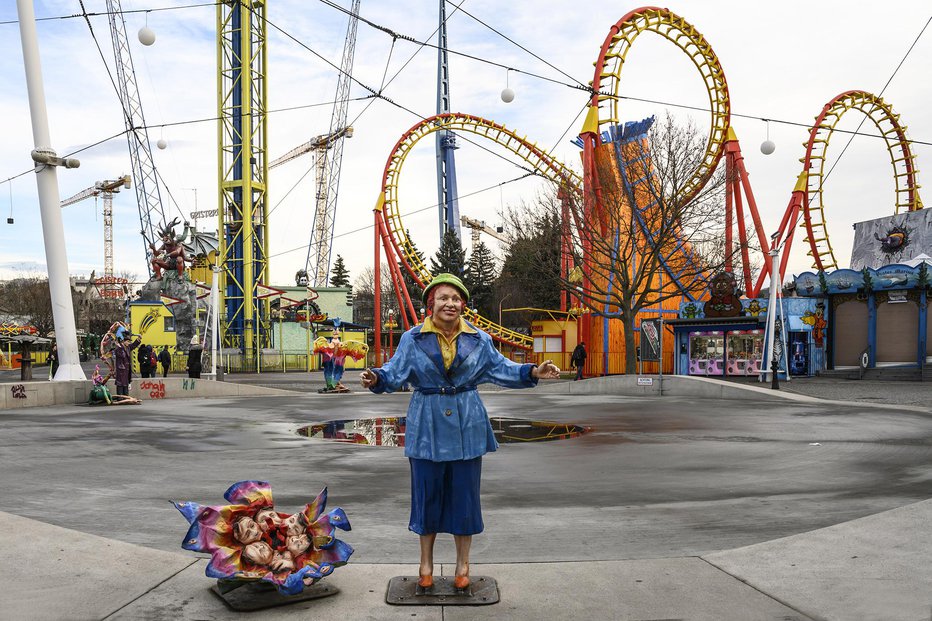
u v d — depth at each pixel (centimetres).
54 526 565
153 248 7519
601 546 570
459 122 5306
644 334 4550
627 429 1491
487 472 968
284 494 809
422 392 446
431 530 430
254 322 6019
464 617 389
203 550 410
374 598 421
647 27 4556
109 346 2212
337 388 2819
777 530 628
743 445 1234
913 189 5575
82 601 411
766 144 3597
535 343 5566
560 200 3944
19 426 1545
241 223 6019
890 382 3378
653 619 385
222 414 1850
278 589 405
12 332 4544
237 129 6044
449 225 11306
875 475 935
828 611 393
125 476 933
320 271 12238
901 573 455
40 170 2072
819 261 5441
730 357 3925
